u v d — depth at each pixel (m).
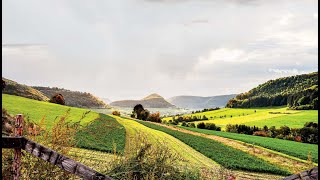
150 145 7.82
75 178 6.97
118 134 43.78
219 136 68.81
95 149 22.19
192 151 40.75
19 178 5.89
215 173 8.33
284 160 41.47
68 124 7.57
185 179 7.53
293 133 78.81
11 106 61.34
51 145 7.15
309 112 101.56
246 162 35.88
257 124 95.12
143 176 7.27
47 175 6.87
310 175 3.82
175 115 128.12
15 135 5.84
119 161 7.77
